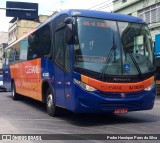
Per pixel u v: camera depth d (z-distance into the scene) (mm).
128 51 9477
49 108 11344
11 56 18844
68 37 8992
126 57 9375
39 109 13430
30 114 11836
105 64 9086
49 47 11211
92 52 9102
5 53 21125
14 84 17750
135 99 9234
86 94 8820
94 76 8914
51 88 10953
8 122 9969
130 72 9289
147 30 10102
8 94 22234
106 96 8977
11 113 12141
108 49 9266
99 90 8906
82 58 8977
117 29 9570
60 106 10164
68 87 9328
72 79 9031
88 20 9312
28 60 14477
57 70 10305
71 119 10555
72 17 9180
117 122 9906
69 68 9234
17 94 17562
